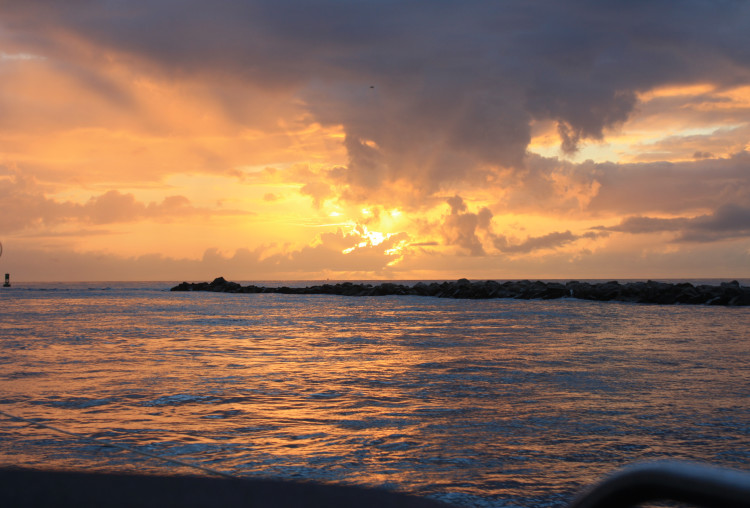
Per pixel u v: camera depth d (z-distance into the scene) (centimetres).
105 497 293
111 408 873
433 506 284
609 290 6041
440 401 945
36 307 4738
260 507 276
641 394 1002
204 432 733
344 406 905
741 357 1541
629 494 81
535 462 614
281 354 1622
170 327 2675
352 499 291
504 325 2806
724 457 637
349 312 4084
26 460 522
